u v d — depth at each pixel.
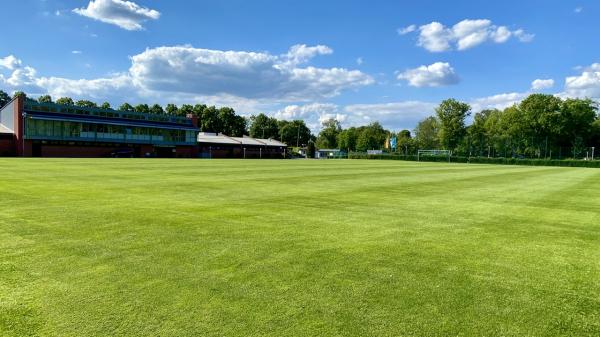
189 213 9.27
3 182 15.41
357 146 134.62
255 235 7.14
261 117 147.50
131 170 24.77
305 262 5.57
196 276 4.89
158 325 3.61
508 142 100.06
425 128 124.94
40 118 60.62
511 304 4.30
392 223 8.66
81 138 66.44
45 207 9.74
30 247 6.03
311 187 16.20
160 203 10.77
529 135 95.19
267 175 22.81
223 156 92.06
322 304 4.15
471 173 31.42
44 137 61.78
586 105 91.38
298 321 3.75
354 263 5.59
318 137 161.12
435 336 3.55
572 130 91.94
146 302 4.10
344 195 13.60
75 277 4.77
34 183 15.28
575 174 33.75
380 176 24.25
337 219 8.97
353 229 7.90
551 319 3.96
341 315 3.91
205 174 22.62
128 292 4.34
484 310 4.12
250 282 4.73
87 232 7.09
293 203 11.35
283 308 4.03
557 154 94.62
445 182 20.83
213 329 3.56
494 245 6.87
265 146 100.81
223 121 126.38
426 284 4.83
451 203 12.23
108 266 5.20
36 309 3.89
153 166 30.84
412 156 89.19
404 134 149.00
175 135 81.19
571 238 7.59
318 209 10.36
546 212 10.84
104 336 3.40
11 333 3.42
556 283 5.00
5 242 6.31
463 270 5.41
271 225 8.09
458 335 3.58
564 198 14.41
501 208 11.40
